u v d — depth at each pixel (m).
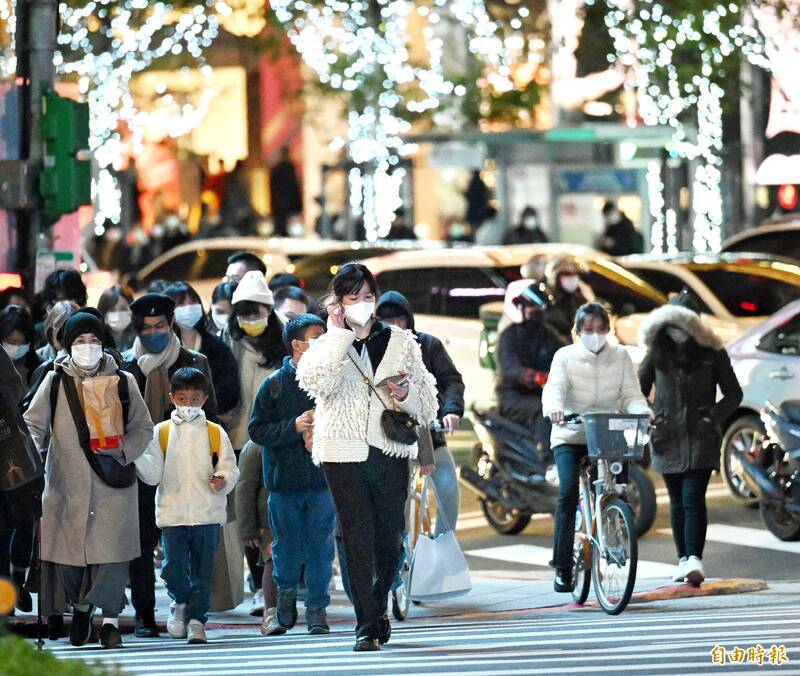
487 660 21.05
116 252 83.62
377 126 77.56
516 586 31.84
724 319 47.00
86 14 66.88
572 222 74.56
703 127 75.31
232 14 74.81
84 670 13.86
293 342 25.02
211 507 25.55
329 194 91.50
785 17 73.81
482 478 37.22
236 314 29.08
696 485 29.52
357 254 55.78
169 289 29.00
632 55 74.44
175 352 26.75
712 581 30.06
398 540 22.77
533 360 36.53
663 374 29.50
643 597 29.12
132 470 24.50
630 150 73.81
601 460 28.08
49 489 24.34
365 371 22.41
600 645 22.59
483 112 80.31
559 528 28.86
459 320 47.16
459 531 38.62
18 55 36.91
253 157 95.75
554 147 74.56
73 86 39.25
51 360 25.77
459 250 48.69
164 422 25.70
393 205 77.19
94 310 27.31
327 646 23.59
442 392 28.25
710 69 73.50
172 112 88.38
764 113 77.88
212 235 90.00
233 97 95.62
